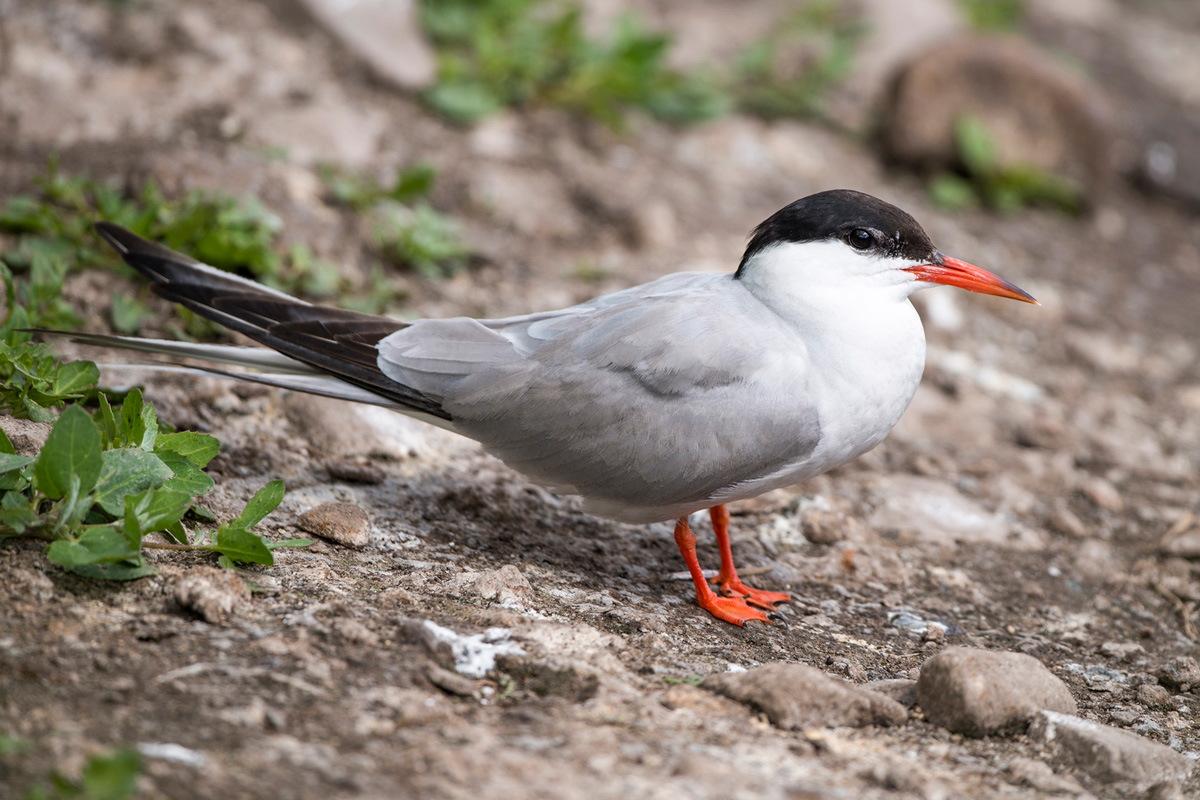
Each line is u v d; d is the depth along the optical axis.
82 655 6.32
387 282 12.52
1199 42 26.08
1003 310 14.80
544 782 5.70
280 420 9.87
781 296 8.34
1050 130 17.56
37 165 12.36
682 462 8.02
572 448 8.16
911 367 8.46
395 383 8.34
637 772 5.91
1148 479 11.73
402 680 6.55
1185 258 17.39
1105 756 6.62
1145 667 8.58
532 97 16.25
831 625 8.60
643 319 8.16
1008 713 6.90
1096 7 26.48
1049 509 10.92
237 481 8.88
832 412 8.13
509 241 13.88
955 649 7.23
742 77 18.73
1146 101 21.83
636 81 16.41
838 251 8.26
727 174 16.44
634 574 8.98
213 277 8.41
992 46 17.70
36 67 13.85
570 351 8.20
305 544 7.98
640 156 16.11
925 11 21.25
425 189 13.41
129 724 5.74
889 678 7.83
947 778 6.39
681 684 7.00
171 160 12.34
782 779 6.05
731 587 8.82
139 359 10.23
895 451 11.58
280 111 14.15
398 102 15.54
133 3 15.27
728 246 14.55
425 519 9.00
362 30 15.86
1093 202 17.80
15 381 8.45
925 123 17.56
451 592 7.80
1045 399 13.04
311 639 6.78
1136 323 15.13
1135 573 10.03
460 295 12.67
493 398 8.23
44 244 11.15
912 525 10.29
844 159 17.73
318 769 5.60
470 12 16.77
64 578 6.94
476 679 6.75
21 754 5.35
